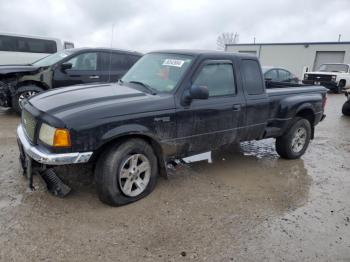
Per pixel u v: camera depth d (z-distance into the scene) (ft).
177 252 9.68
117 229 10.62
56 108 11.33
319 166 18.12
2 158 16.05
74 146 10.69
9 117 25.90
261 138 17.03
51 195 12.42
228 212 12.16
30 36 46.52
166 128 12.67
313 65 109.91
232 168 16.87
